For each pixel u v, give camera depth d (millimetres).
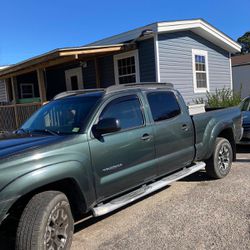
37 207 3457
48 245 3496
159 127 5137
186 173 5762
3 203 3207
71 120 4434
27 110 12977
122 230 4492
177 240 4090
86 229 4609
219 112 6730
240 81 28875
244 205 5094
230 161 6871
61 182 3857
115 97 4707
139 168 4730
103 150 4211
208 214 4832
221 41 16234
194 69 15016
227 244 3912
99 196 4191
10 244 4074
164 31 13039
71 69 17344
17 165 3369
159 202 5469
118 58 14578
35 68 13477
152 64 13273
